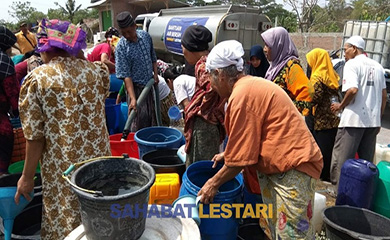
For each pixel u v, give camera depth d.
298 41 13.69
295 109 1.84
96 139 2.07
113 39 5.75
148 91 3.79
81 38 1.97
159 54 10.32
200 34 2.59
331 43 13.00
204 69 2.51
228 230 2.26
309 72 4.17
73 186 1.55
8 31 3.19
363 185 2.79
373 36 7.44
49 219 2.07
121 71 3.72
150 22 10.66
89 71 2.03
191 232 1.86
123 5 19.64
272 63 3.13
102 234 1.57
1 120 3.16
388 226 2.42
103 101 2.12
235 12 7.71
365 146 3.66
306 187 1.83
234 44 1.88
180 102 3.14
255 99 1.78
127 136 3.68
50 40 1.87
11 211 2.09
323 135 3.97
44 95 1.85
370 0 22.98
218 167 2.60
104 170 1.83
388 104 6.96
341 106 3.55
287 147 1.78
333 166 3.70
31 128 1.87
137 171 1.84
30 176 2.01
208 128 2.61
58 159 1.96
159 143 3.21
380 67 3.53
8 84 3.08
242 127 1.79
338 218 2.60
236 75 1.90
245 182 2.52
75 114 1.94
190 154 2.74
